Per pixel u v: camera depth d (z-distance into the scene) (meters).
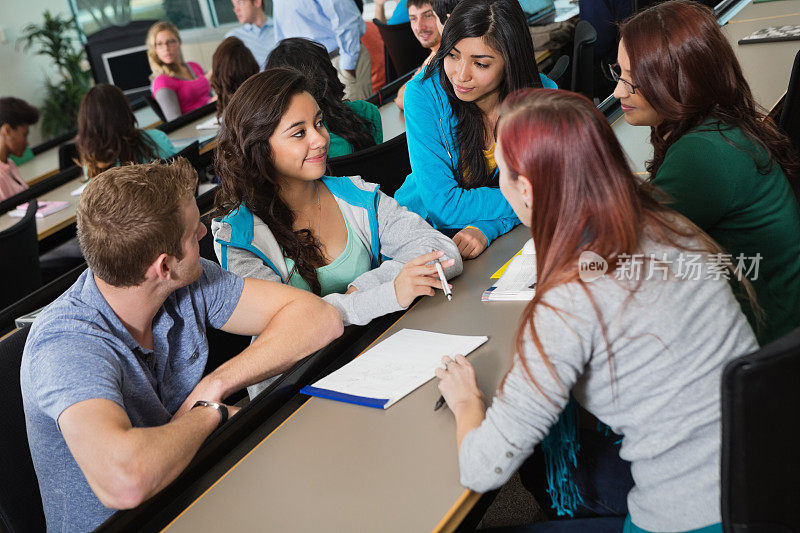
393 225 2.02
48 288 2.12
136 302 1.41
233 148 1.82
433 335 1.60
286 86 1.78
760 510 0.99
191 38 8.08
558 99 1.09
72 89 8.00
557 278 1.07
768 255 1.57
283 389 1.46
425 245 1.90
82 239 1.33
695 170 1.51
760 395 0.92
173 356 1.58
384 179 2.53
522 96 1.13
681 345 1.05
